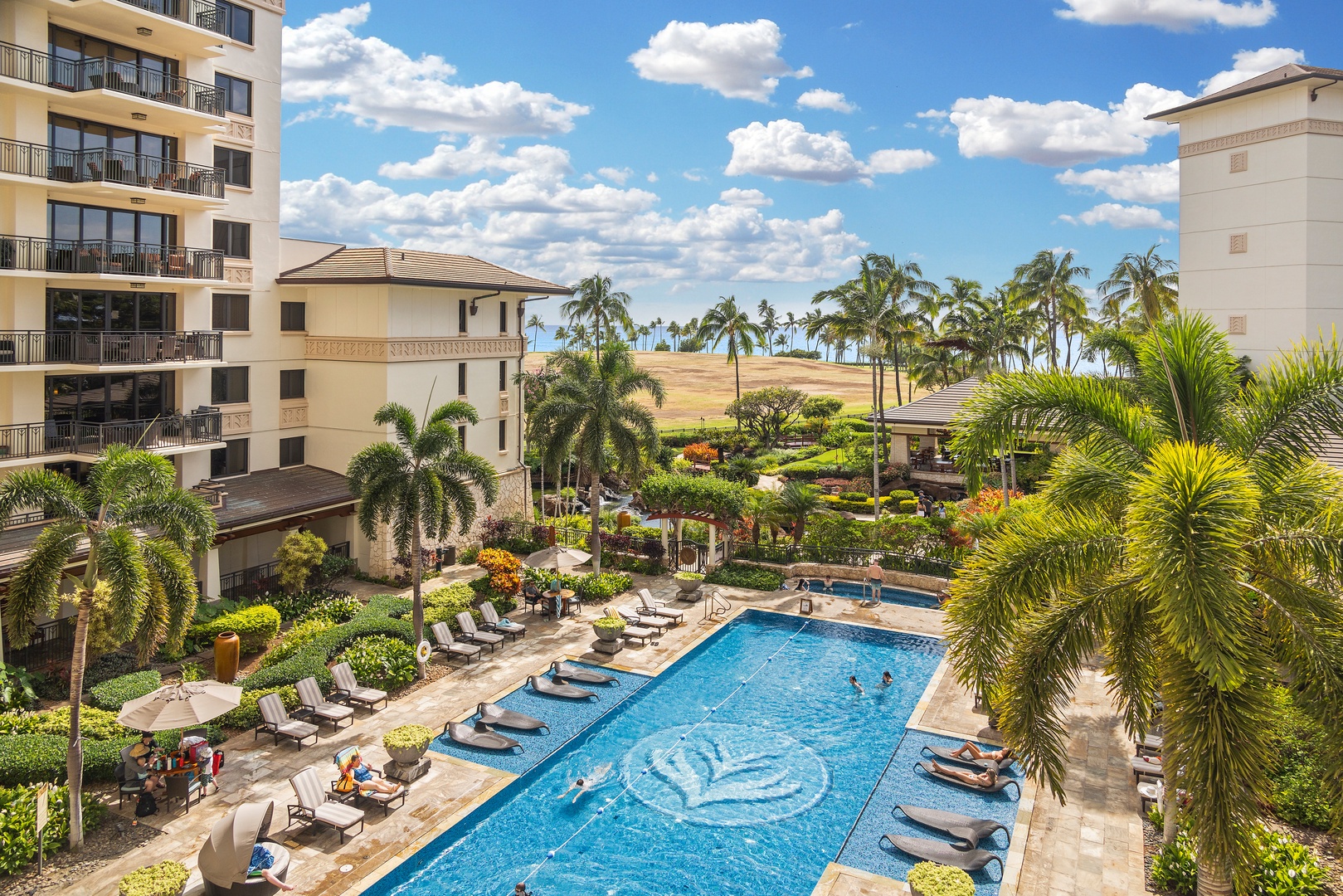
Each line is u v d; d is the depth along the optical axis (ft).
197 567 85.97
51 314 80.53
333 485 102.47
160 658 74.33
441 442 75.15
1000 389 41.45
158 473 53.62
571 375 104.73
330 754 59.00
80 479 83.05
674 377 472.44
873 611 94.68
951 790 56.24
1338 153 134.00
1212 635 29.19
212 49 89.97
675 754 61.87
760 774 58.90
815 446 233.96
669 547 112.16
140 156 82.64
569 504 155.74
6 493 48.93
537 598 91.61
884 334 148.87
